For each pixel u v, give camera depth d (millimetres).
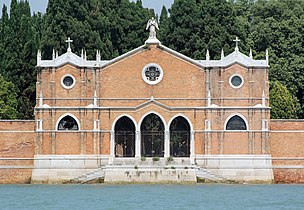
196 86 153500
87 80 153500
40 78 153500
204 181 150375
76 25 187250
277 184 151250
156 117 157125
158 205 116938
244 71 153250
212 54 186250
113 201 121688
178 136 155750
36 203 119938
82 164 152250
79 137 152875
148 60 154125
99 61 155250
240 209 112812
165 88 153625
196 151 152875
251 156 152250
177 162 151250
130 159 151500
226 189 139375
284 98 181500
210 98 153000
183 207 114812
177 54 153875
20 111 186125
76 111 153125
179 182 149250
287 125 153625
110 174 149875
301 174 153250
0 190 139125
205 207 114875
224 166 152000
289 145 153500
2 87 179000
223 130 152375
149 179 149375
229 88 153125
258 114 152625
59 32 186375
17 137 153875
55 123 152875
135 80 153875
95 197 126875
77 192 134375
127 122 156250
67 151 152875
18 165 153500
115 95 153625
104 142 153000
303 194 131375
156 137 156250
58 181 151875
